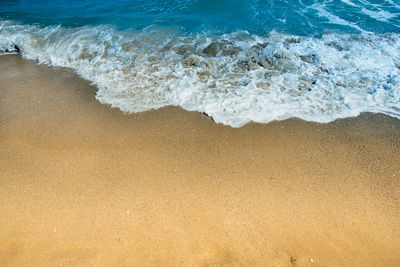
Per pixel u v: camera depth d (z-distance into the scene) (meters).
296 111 4.95
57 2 9.79
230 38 7.33
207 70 6.02
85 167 4.01
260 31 7.63
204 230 3.25
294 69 6.01
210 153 4.20
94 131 4.62
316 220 3.35
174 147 4.31
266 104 5.08
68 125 4.76
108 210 3.45
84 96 5.46
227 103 5.11
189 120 4.80
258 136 4.46
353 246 3.13
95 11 9.02
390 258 3.04
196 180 3.80
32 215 3.43
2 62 6.82
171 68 6.17
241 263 3.00
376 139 4.43
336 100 5.18
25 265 2.99
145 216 3.38
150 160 4.10
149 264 2.99
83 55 6.80
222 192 3.65
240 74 5.89
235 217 3.37
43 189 3.72
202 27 7.90
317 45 6.85
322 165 3.99
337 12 8.46
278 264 2.99
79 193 3.66
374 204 3.52
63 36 7.57
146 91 5.52
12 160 4.15
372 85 5.49
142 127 4.69
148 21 8.28
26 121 4.87
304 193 3.63
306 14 8.38
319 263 3.00
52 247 3.12
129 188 3.71
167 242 3.15
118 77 5.96
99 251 3.08
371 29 7.54
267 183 3.75
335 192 3.64
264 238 3.19
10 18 8.55
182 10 8.82
